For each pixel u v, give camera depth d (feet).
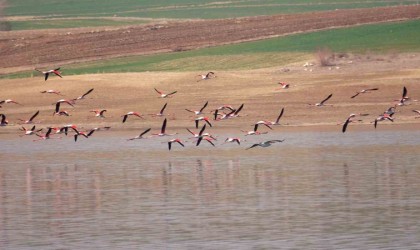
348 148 180.65
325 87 229.25
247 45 306.96
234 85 239.30
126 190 140.87
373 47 283.79
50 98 240.73
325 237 108.06
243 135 202.49
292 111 218.18
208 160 172.55
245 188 140.26
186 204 128.67
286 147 185.47
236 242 106.63
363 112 214.90
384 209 122.31
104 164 170.19
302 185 141.59
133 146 196.44
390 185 139.54
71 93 241.35
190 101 229.66
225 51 298.76
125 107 230.48
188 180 148.77
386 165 158.61
